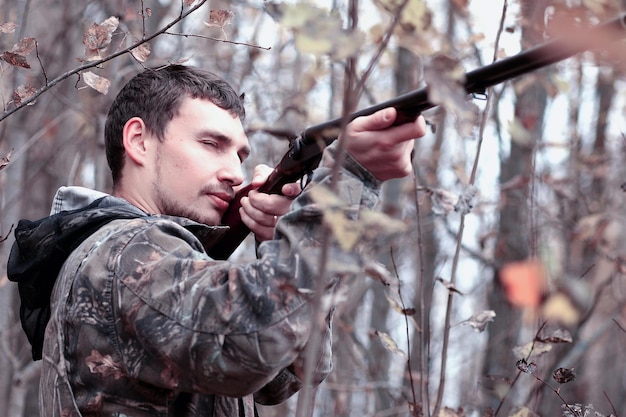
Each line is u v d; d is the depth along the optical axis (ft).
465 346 32.09
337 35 5.27
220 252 9.19
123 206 8.29
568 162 22.26
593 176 21.77
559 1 7.56
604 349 29.45
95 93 18.52
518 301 11.25
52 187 23.97
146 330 7.11
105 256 7.50
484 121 11.12
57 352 7.62
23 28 16.40
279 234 7.20
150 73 9.00
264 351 6.84
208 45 22.59
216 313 6.94
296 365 7.91
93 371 7.40
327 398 24.23
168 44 22.57
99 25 8.81
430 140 25.68
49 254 8.00
